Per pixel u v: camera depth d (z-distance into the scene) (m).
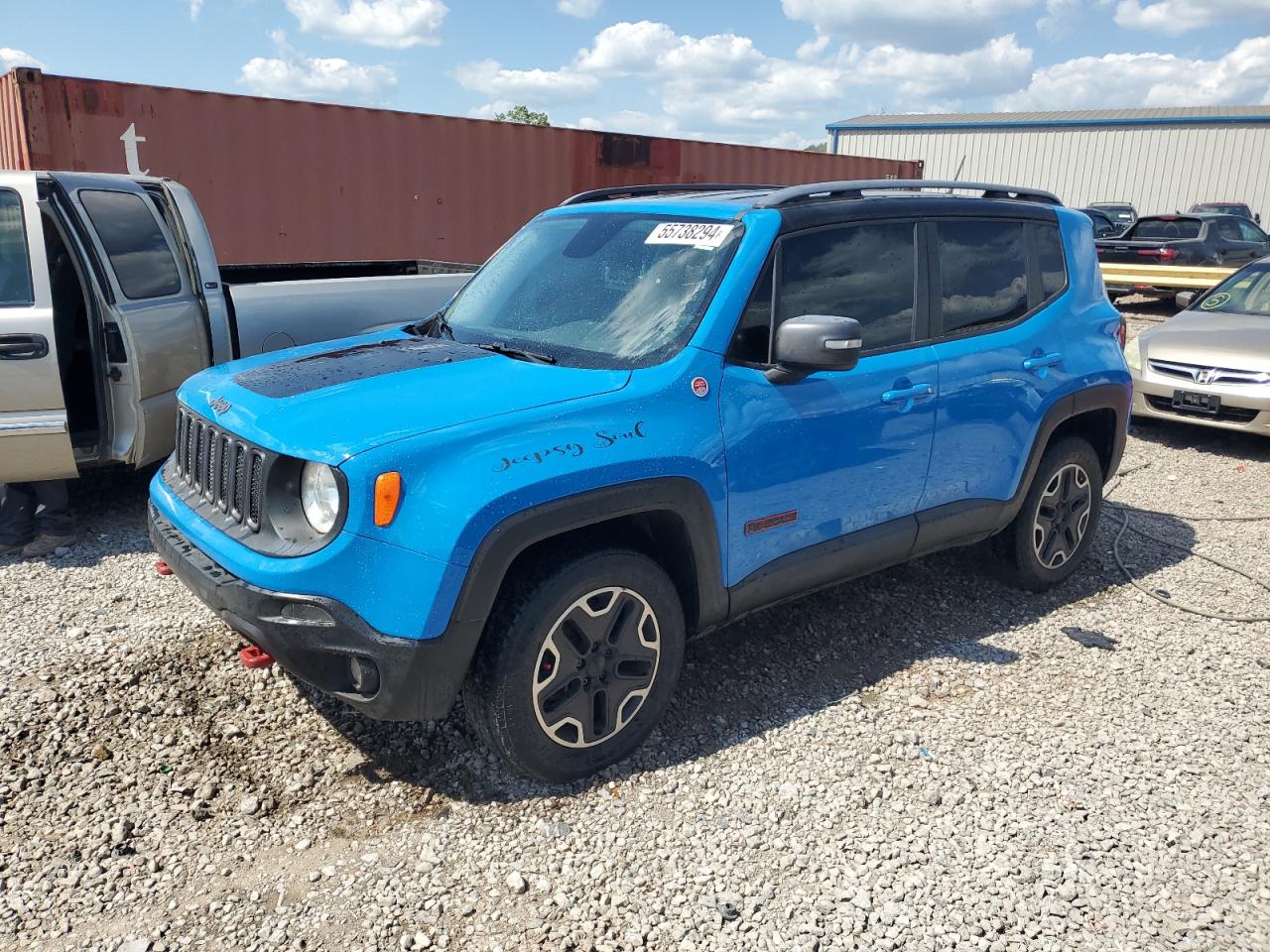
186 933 2.44
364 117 11.05
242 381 3.21
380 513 2.61
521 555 2.94
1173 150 36.28
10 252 4.66
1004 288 4.23
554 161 12.94
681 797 3.06
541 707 2.92
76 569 4.71
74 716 3.36
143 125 9.63
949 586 4.79
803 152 16.98
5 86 9.48
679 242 3.54
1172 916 2.59
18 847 2.73
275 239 10.70
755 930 2.51
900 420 3.71
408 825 2.89
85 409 5.43
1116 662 4.04
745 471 3.24
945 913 2.58
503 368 3.13
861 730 3.47
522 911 2.55
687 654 4.00
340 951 2.40
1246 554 5.36
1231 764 3.31
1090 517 4.79
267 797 2.98
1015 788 3.14
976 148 41.16
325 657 2.73
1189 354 7.69
